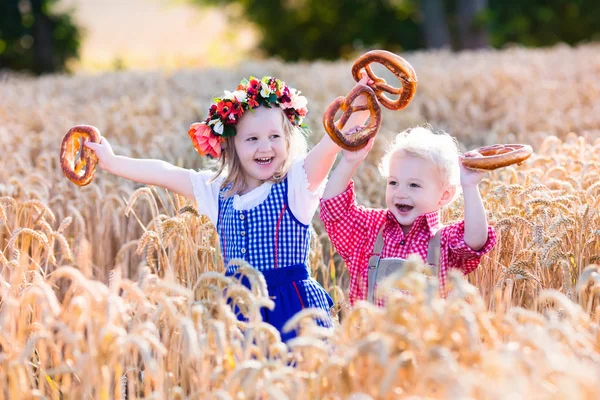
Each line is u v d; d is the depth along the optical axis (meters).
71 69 44.16
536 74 17.62
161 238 5.25
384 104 4.92
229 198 5.12
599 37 43.44
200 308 3.89
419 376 3.45
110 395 4.41
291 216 4.95
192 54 53.56
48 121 12.71
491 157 4.60
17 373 3.89
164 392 4.24
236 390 3.81
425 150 4.77
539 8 42.56
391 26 45.00
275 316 4.81
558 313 4.67
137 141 10.63
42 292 3.80
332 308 5.52
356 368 3.59
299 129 5.21
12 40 41.97
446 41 40.31
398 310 3.56
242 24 47.03
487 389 3.15
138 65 47.59
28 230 4.97
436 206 4.84
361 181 9.01
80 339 3.76
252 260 4.92
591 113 12.88
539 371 3.39
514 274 5.08
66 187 7.70
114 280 3.97
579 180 6.49
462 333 3.57
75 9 44.03
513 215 5.55
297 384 3.49
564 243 5.51
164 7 50.69
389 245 4.86
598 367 3.56
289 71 20.14
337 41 45.94
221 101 4.96
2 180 8.66
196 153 9.59
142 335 3.71
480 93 15.34
